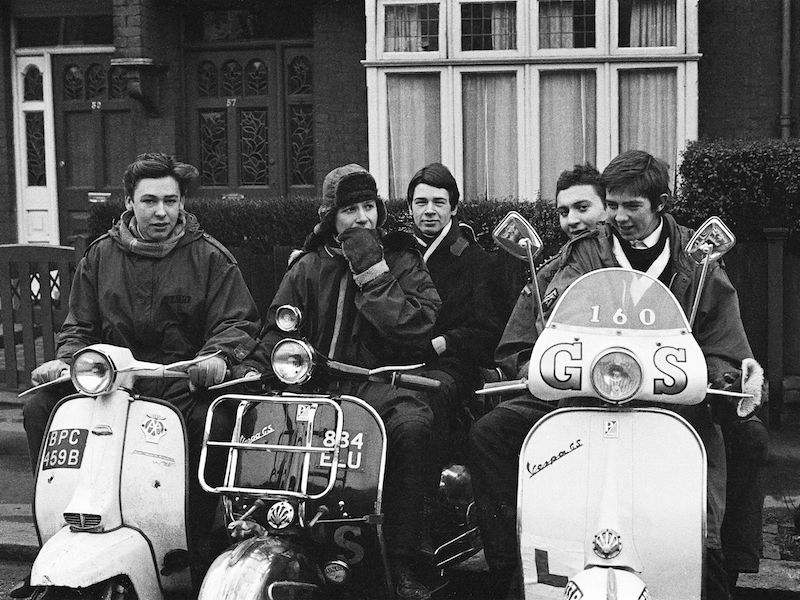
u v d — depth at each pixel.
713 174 7.20
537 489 3.65
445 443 4.47
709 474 3.89
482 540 4.21
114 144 11.14
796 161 7.11
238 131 10.55
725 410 4.04
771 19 9.16
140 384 4.61
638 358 3.51
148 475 4.06
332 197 4.60
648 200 4.05
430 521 4.40
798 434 6.40
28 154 11.41
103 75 11.13
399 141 9.10
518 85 8.88
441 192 5.08
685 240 4.14
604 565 3.47
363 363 4.41
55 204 11.32
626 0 8.74
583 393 3.65
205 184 10.67
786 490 5.46
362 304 4.27
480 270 5.04
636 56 8.72
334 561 3.88
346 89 9.93
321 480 3.96
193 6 10.37
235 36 10.47
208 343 4.57
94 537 3.86
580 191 5.05
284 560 3.69
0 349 8.52
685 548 3.53
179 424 4.16
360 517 3.92
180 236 4.73
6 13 11.19
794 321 7.02
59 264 7.29
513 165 8.99
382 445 3.96
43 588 3.79
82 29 11.13
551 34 8.84
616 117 8.80
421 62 8.95
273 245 8.09
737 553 4.08
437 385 3.97
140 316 4.68
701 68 9.27
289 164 10.48
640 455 3.59
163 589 4.06
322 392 4.18
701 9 9.23
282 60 10.39
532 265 4.14
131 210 4.80
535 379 3.70
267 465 4.00
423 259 4.61
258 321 4.80
